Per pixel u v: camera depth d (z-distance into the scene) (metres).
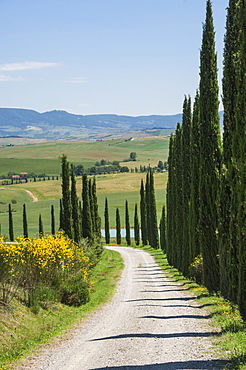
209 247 23.34
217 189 23.36
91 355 12.09
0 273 16.55
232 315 16.38
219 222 21.31
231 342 12.00
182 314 18.11
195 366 10.16
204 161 24.08
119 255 66.62
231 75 20.36
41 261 19.75
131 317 18.55
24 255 19.33
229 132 20.66
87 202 44.81
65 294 22.28
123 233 118.19
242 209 15.15
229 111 20.55
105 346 13.12
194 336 13.59
